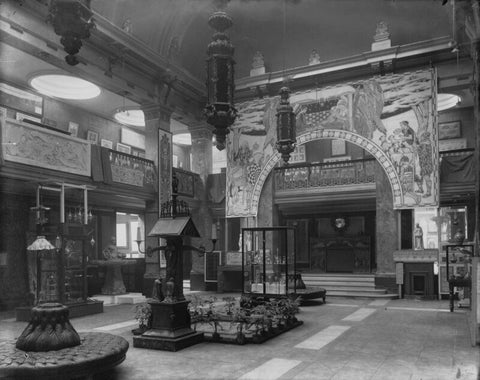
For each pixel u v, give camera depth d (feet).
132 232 75.87
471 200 63.05
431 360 23.90
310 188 69.10
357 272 75.15
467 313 43.09
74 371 18.85
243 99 70.79
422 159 59.57
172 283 28.71
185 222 28.53
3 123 40.86
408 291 57.93
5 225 48.11
